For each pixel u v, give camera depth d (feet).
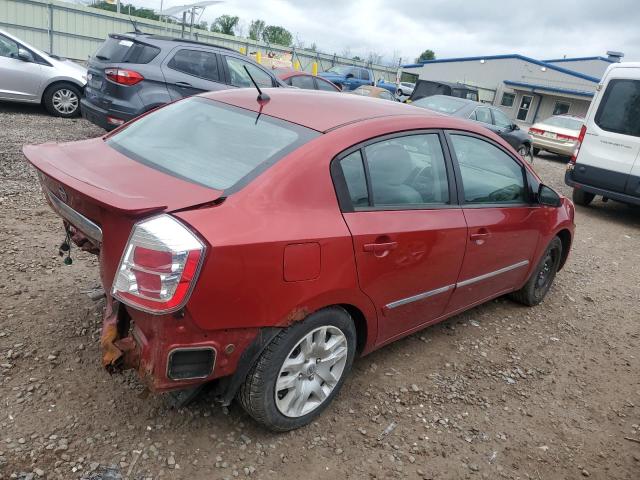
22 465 7.77
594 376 13.12
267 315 8.09
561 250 16.56
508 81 131.95
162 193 8.06
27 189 19.72
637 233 29.14
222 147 9.41
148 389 8.20
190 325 7.47
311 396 9.53
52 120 33.86
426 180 11.00
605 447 10.49
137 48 26.50
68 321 11.42
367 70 80.53
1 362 9.86
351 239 8.95
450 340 13.64
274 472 8.48
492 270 13.16
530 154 46.34
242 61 30.19
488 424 10.57
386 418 10.20
